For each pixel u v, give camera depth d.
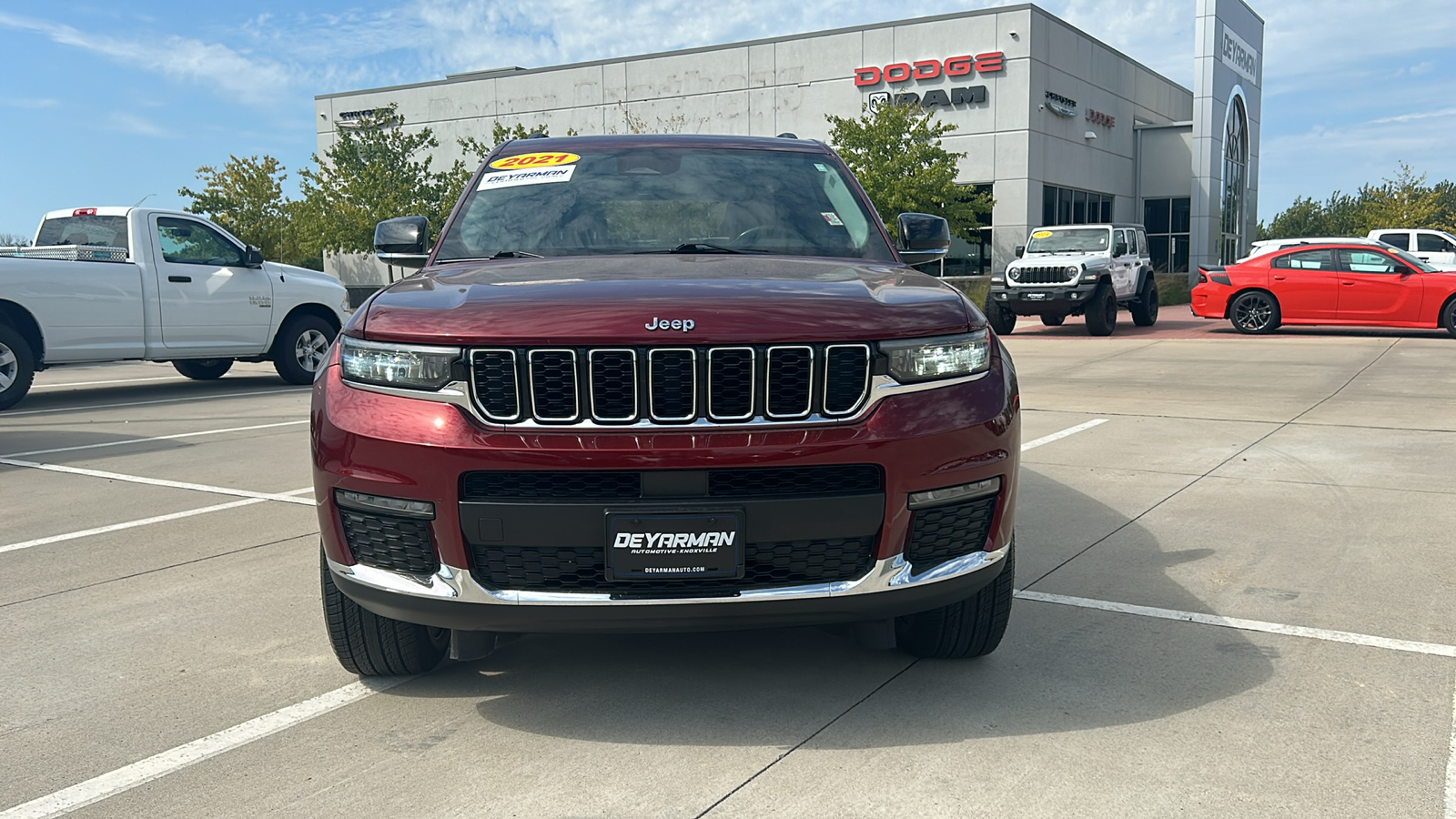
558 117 36.22
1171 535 4.70
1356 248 16.42
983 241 31.06
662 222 3.71
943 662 3.22
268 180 36.31
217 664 3.28
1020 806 2.34
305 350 12.01
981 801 2.37
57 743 2.74
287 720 2.86
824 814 2.32
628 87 34.97
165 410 9.77
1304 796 2.37
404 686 3.08
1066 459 6.63
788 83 32.78
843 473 2.54
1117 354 14.38
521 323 2.49
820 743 2.66
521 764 2.58
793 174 4.02
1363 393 9.69
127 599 3.96
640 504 2.45
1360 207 57.38
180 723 2.85
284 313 11.66
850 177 4.12
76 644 3.47
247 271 11.29
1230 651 3.28
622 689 3.03
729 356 2.48
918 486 2.56
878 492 2.54
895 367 2.56
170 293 10.59
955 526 2.69
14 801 2.43
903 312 2.63
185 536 4.91
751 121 33.38
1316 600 3.77
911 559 2.63
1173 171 37.38
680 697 2.96
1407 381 10.48
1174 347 15.34
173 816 2.35
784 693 2.99
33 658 3.35
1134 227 20.05
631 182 3.91
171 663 3.29
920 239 3.96
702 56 33.81
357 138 35.09
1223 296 17.44
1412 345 14.60
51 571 4.34
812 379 2.50
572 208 3.78
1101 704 2.89
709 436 2.46
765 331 2.47
